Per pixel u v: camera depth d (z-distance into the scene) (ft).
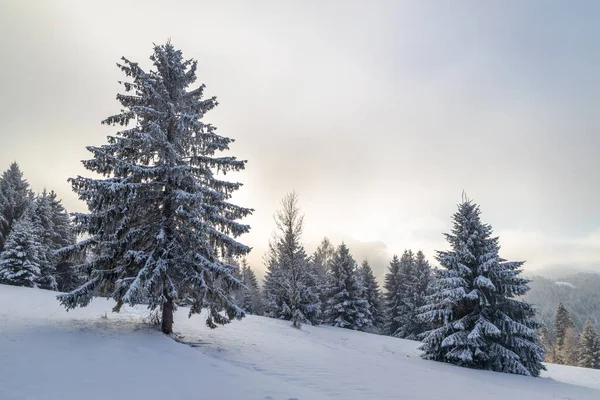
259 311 182.39
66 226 119.65
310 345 55.11
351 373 35.50
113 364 24.71
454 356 57.72
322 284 148.77
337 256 134.51
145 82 38.99
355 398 25.27
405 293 150.82
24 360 23.21
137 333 35.91
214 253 41.09
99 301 65.62
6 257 87.35
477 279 58.23
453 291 58.95
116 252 36.83
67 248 34.99
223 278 38.93
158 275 33.63
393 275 164.96
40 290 74.90
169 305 39.86
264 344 47.91
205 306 40.29
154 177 38.19
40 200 110.73
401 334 143.13
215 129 44.96
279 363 36.50
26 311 46.83
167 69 42.78
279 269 113.70
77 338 31.40
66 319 42.22
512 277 59.88
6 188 114.93
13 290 67.67
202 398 19.75
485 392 34.35
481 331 56.13
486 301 57.57
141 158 39.78
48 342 28.91
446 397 29.27
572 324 215.31
